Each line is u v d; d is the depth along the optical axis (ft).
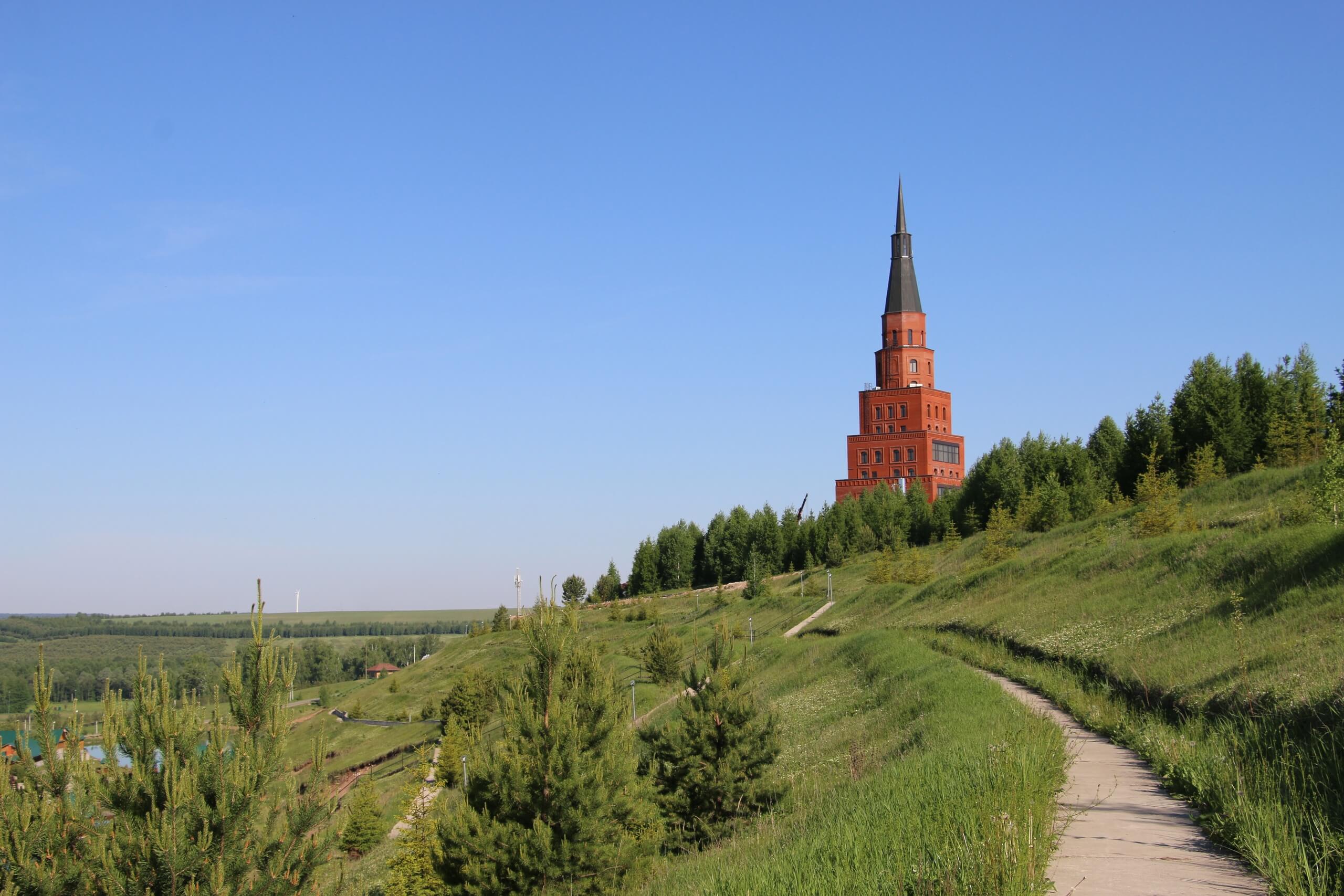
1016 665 102.32
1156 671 72.64
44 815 33.88
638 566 457.27
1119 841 34.91
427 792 95.30
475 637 399.24
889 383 472.03
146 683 37.42
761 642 226.38
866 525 375.25
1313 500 104.22
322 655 592.19
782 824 55.67
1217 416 210.38
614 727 58.08
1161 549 119.85
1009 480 297.74
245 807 35.40
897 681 109.40
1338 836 29.94
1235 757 41.27
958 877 27.17
